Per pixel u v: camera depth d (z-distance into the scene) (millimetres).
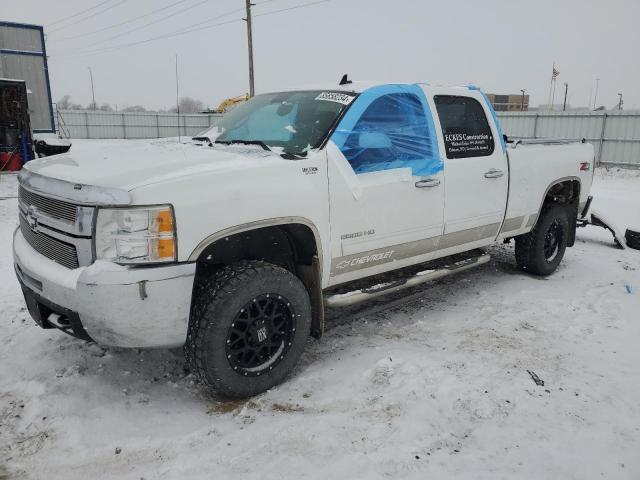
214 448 2543
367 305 4566
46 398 2941
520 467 2432
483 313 4410
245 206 2857
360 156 3494
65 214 2742
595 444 2615
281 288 3043
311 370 3367
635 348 3752
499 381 3217
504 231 4840
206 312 2809
